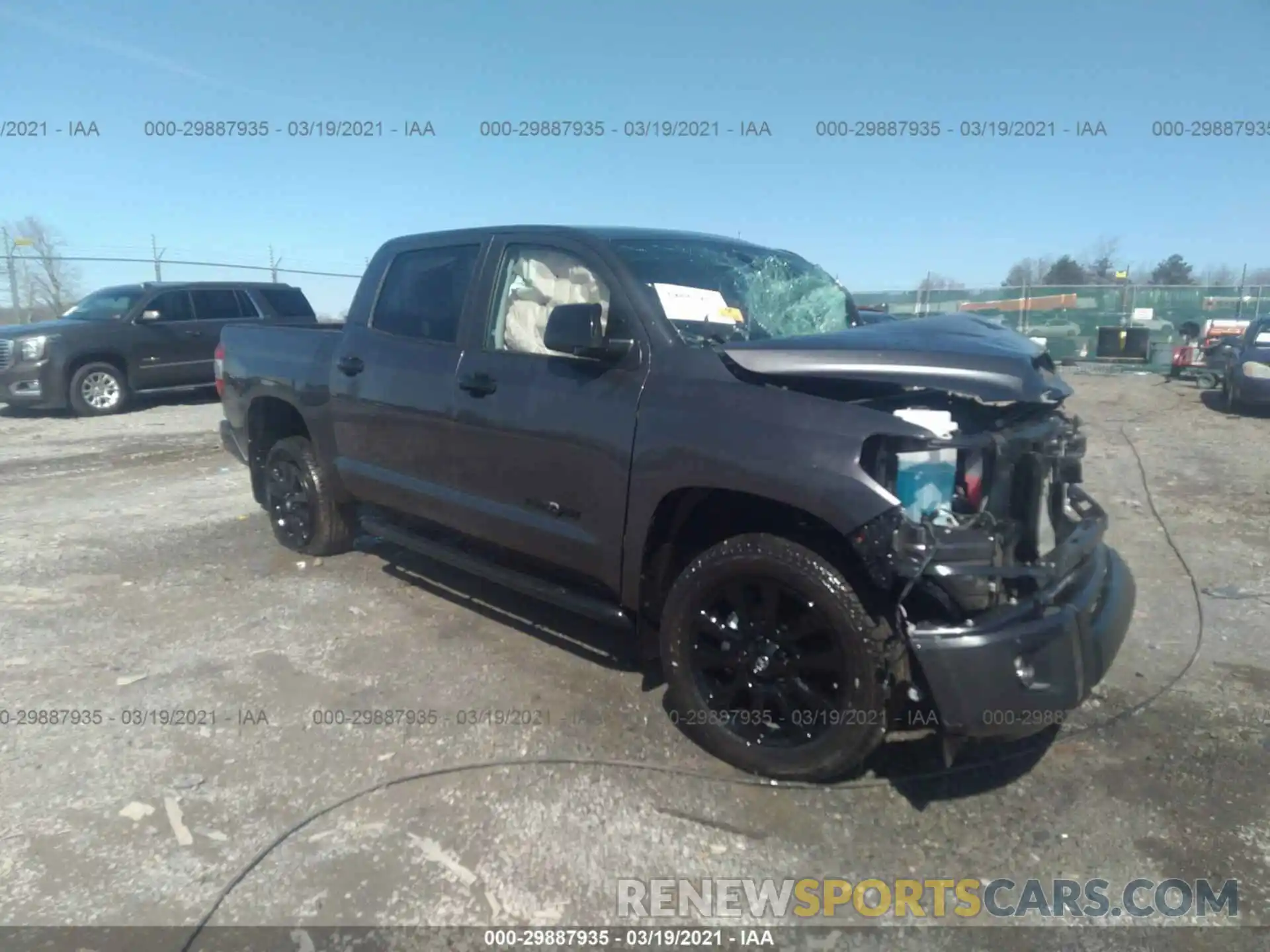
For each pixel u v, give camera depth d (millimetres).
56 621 4809
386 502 4910
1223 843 2947
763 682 3297
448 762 3422
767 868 2850
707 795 3217
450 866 2844
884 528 2883
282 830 3018
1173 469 8586
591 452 3664
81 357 12898
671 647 3479
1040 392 3053
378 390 4750
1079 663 3023
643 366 3590
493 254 4352
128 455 9828
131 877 2789
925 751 3484
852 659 3027
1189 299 23062
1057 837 2988
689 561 3693
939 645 2857
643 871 2828
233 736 3604
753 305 4070
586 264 3926
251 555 5922
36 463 9336
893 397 3252
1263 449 9617
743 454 3168
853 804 3162
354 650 4422
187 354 13898
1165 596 5141
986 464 3148
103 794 3217
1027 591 3047
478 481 4223
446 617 4832
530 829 3021
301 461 5598
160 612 4938
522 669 4207
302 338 5574
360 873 2811
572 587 4020
